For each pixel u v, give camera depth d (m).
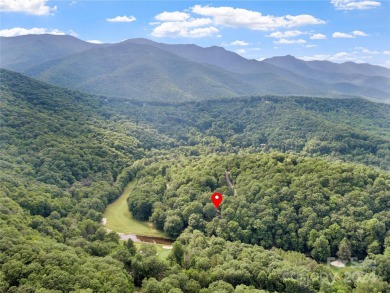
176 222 145.12
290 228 134.62
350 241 129.25
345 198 141.00
